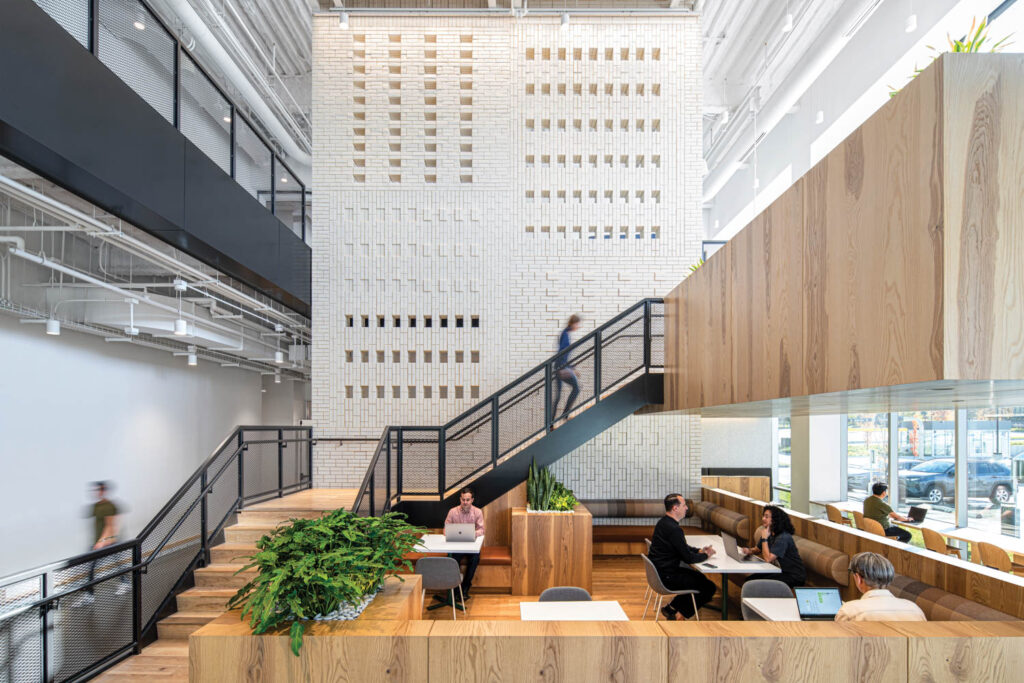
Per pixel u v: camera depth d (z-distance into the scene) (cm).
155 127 484
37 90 348
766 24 893
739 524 681
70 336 807
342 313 843
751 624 280
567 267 851
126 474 927
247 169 707
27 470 728
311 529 310
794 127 1072
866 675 262
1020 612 334
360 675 265
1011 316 199
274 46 930
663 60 858
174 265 650
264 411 1558
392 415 834
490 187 852
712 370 462
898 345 225
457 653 265
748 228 385
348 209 852
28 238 714
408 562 361
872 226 243
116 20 456
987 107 201
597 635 266
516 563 636
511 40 857
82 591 437
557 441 671
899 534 741
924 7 702
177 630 517
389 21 855
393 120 859
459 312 845
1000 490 712
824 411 555
